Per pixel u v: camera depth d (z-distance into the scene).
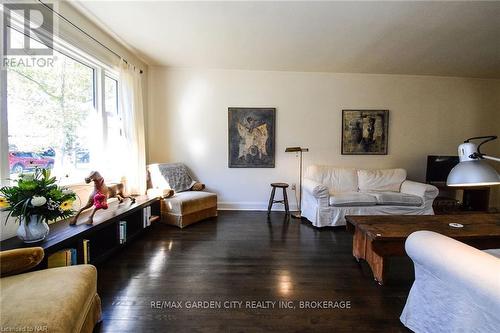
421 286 1.41
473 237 1.86
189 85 4.11
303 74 4.18
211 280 1.98
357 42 3.01
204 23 2.59
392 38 2.89
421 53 3.34
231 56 3.54
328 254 2.49
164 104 4.12
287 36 2.87
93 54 2.65
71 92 2.51
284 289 1.86
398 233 1.91
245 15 2.42
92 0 2.21
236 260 2.34
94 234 2.42
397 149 4.33
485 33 2.74
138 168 3.37
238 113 4.16
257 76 4.14
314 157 4.28
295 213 4.03
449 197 4.10
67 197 1.75
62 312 1.00
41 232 1.67
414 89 4.27
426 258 1.24
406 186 3.81
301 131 4.24
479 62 3.65
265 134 4.20
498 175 1.27
